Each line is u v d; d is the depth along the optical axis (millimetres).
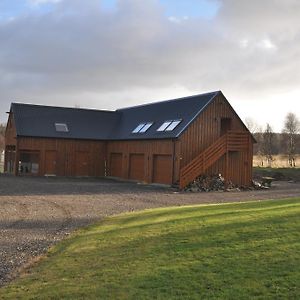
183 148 29203
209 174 29672
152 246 9617
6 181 29984
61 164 37438
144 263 8336
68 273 8109
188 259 8320
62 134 37562
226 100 31062
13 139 37875
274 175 46750
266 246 8672
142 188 27844
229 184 29484
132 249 9547
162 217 13359
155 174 31594
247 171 30969
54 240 11227
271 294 6328
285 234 9453
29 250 10133
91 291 6977
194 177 27969
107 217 15016
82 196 22156
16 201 19297
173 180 29250
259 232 9797
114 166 37938
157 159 31500
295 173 48875
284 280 6816
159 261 8375
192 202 20672
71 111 40125
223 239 9516
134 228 11953
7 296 6949
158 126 32812
